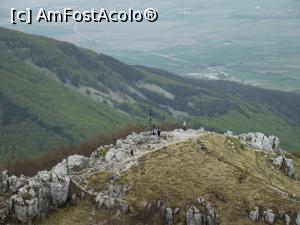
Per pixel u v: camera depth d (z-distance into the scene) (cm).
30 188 14938
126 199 15000
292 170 18725
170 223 14225
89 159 18875
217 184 15400
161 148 17512
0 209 14462
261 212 14475
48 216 14812
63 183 15188
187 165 16362
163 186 15250
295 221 14325
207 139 18662
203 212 14225
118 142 19238
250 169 17025
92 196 15475
